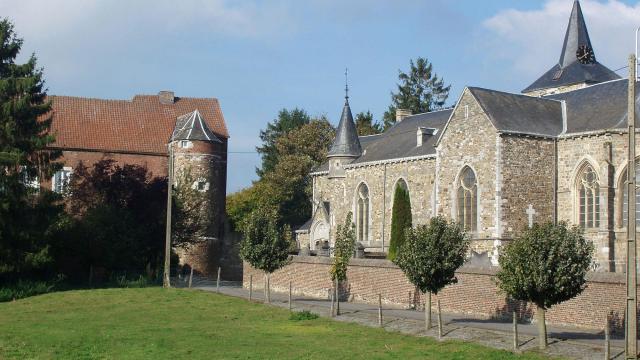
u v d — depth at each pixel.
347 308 37.75
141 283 52.75
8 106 49.72
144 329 32.91
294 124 111.94
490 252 45.59
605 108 46.72
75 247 53.06
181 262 69.50
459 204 48.62
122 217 56.72
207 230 70.81
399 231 47.50
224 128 79.25
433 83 107.75
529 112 48.22
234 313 37.56
